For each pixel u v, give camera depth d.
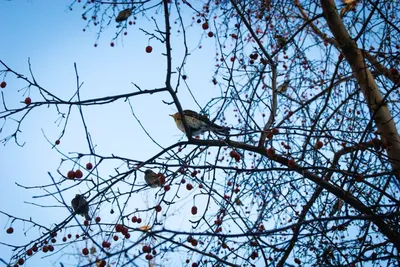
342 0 5.96
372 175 4.37
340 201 5.32
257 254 4.75
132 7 5.30
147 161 4.66
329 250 4.72
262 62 5.06
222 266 4.62
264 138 5.01
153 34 4.48
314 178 4.70
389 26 5.27
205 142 4.95
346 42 5.12
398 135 4.93
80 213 4.72
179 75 4.67
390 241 4.34
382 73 5.33
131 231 4.38
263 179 5.26
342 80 5.33
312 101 5.59
